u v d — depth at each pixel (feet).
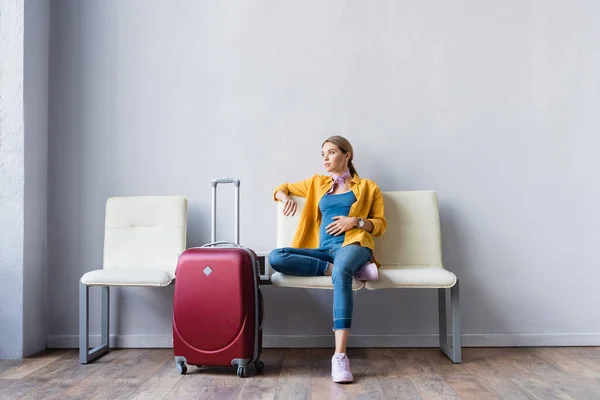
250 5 8.70
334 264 6.70
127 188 8.55
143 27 8.72
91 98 8.64
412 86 8.54
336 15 8.64
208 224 8.52
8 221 7.82
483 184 8.44
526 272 8.35
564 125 8.46
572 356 7.53
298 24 8.66
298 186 7.95
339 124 8.54
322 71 8.59
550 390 5.79
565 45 8.54
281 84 8.60
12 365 7.22
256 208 8.49
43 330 8.29
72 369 6.93
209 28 8.70
